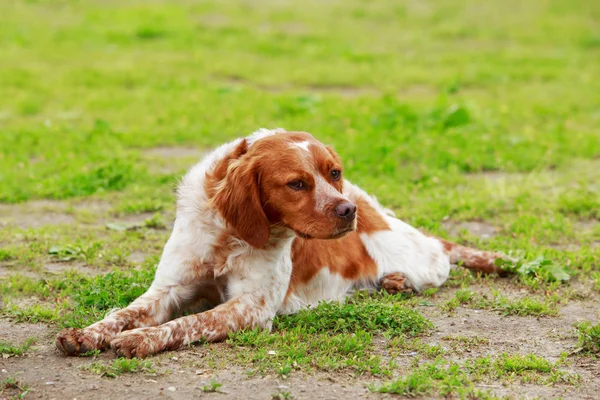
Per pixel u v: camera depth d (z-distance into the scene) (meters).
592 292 8.11
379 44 26.14
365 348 6.40
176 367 5.96
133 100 17.66
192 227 6.75
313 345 6.37
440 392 5.62
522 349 6.65
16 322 6.94
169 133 14.77
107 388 5.59
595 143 14.35
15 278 7.96
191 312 7.13
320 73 21.33
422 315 7.37
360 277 8.08
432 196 11.38
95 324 6.36
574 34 28.09
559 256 8.95
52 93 18.19
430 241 8.52
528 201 11.21
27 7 29.34
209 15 29.41
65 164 12.69
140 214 10.66
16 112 16.48
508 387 5.85
